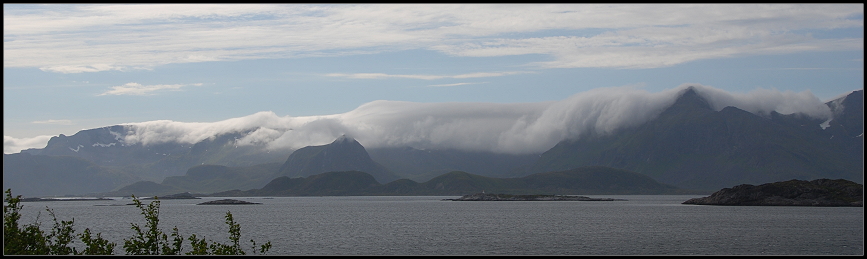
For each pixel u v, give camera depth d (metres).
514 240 128.88
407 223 186.88
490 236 138.38
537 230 155.75
